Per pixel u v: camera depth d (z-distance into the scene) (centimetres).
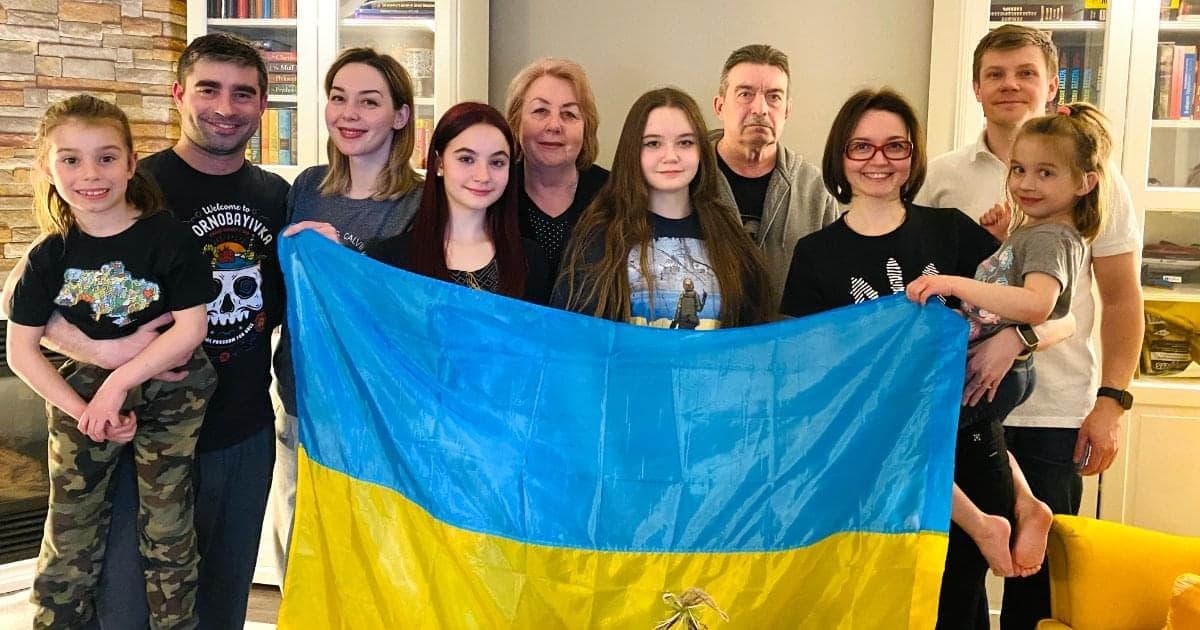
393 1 360
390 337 206
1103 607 231
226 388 238
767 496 196
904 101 222
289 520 268
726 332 200
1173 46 314
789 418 197
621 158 223
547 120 255
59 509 220
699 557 195
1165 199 312
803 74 366
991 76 266
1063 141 208
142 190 217
